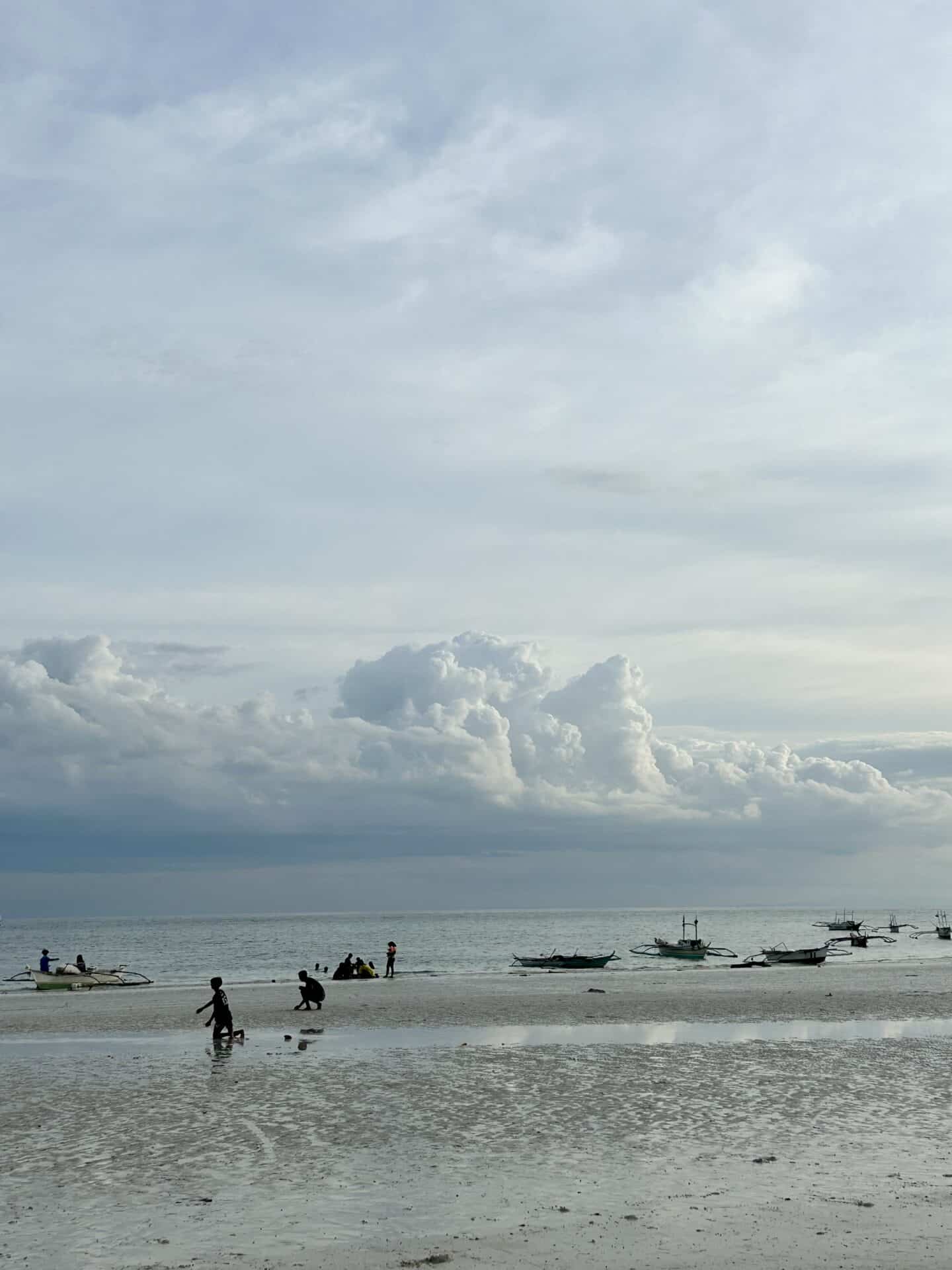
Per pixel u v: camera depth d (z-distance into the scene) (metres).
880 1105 21.00
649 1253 11.66
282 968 91.31
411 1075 25.22
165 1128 19.38
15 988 66.12
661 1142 17.78
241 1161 16.78
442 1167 16.20
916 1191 14.34
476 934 196.25
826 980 59.09
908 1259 11.21
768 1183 14.93
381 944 150.75
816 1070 25.44
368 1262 11.59
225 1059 28.25
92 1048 31.06
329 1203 14.28
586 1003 43.97
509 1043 30.95
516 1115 20.25
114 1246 12.47
